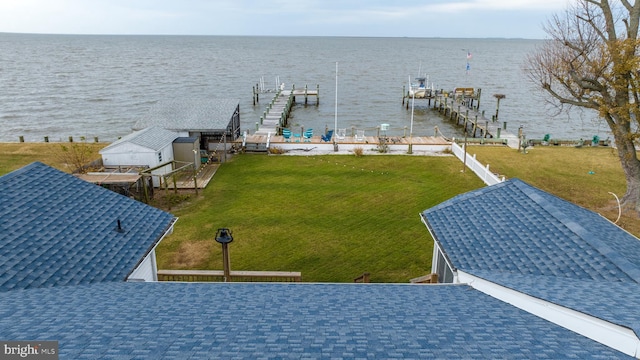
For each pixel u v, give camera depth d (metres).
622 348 5.08
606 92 16.47
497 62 122.19
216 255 14.48
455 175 22.80
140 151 20.55
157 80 73.56
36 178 10.61
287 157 26.34
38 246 8.16
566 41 16.84
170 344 5.09
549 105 53.00
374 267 13.69
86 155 24.41
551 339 5.46
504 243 8.89
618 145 17.38
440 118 47.12
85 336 5.25
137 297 7.20
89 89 61.91
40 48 164.75
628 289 6.54
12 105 49.16
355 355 4.86
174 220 11.01
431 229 10.32
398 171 23.58
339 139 29.22
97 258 8.48
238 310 6.71
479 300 7.37
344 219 17.27
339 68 98.19
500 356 4.86
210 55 138.88
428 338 5.44
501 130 37.66
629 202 17.67
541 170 23.62
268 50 172.75
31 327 5.46
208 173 23.03
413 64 110.75
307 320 6.20
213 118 25.75
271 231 16.20
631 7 15.83
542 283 6.98
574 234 8.53
